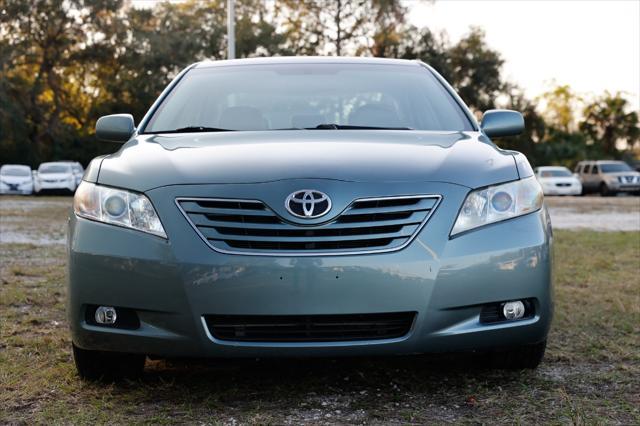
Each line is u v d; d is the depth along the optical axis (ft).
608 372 10.55
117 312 9.20
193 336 8.80
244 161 9.50
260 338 8.86
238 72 13.56
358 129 11.62
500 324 9.20
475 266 8.96
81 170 116.06
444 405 9.08
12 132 127.13
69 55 132.26
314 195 8.86
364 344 8.82
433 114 12.44
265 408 8.98
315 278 8.63
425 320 8.82
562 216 50.34
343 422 8.43
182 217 8.99
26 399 9.37
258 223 8.83
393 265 8.74
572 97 185.98
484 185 9.39
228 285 8.69
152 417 8.60
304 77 13.26
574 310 15.07
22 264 22.79
